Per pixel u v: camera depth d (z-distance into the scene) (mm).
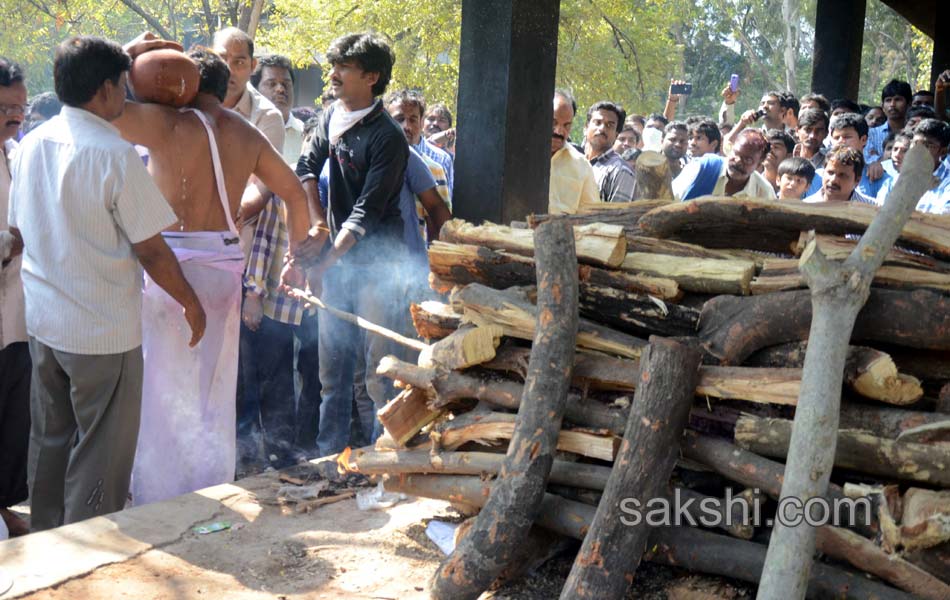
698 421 2963
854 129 7246
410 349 5180
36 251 3941
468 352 3170
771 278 3070
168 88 4172
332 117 4961
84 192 3814
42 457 4137
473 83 4980
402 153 4812
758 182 5762
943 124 6207
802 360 2918
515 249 3404
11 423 4723
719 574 2932
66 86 3834
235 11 17422
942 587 2584
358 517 3789
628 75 22016
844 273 2637
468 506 3385
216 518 3734
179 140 4203
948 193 5777
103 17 21047
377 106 4812
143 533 3543
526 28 4887
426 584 3225
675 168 7949
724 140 8719
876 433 2732
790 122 9219
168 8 21734
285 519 3746
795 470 2545
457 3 17312
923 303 2758
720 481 3014
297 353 5496
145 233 3900
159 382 4355
